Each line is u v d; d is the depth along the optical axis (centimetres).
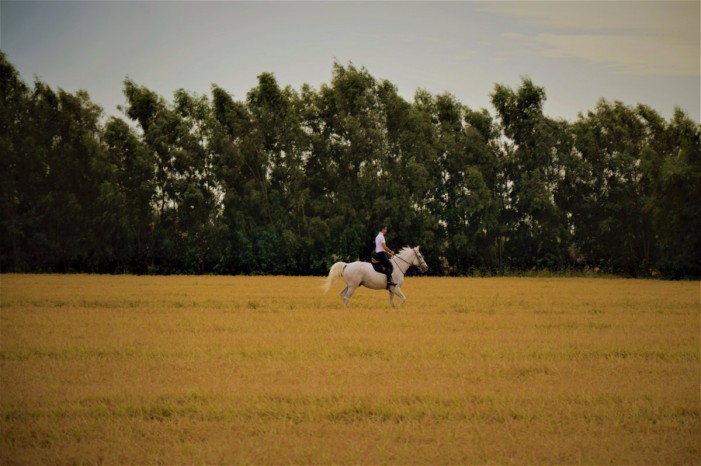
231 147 6362
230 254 6375
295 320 2431
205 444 1064
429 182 6338
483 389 1380
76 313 2666
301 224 6450
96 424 1155
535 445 1060
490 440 1086
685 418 1205
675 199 5747
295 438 1090
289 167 6456
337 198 6500
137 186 6384
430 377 1483
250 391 1346
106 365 1603
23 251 6531
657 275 6288
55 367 1579
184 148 6444
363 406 1248
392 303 2922
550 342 1950
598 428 1142
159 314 2644
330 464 988
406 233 6391
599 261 6525
